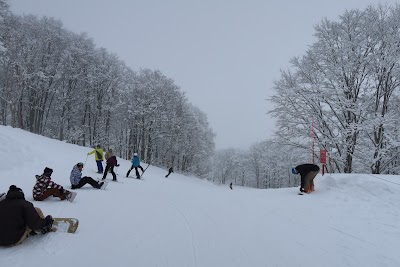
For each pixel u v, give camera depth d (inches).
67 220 221.0
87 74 1790.1
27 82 1574.8
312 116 820.6
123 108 1905.8
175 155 2255.2
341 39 820.0
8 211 187.9
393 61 743.7
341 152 788.0
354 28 821.9
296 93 828.6
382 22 786.2
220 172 3523.6
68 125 1828.2
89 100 1803.6
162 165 2214.6
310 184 438.6
